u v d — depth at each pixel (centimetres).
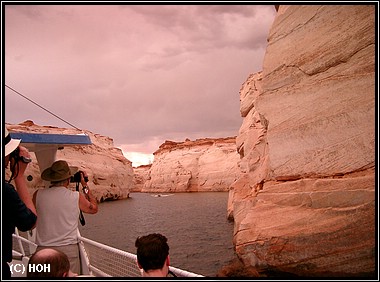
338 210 854
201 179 8375
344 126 902
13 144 241
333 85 942
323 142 946
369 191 814
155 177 9706
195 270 1345
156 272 236
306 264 881
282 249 928
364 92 869
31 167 3038
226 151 8281
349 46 912
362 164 857
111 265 391
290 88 1066
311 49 1010
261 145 1652
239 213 1430
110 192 6047
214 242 1956
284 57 1098
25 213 227
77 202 377
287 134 1044
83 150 5625
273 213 1008
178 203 5338
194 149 9100
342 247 829
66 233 364
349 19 916
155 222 3198
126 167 6912
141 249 237
